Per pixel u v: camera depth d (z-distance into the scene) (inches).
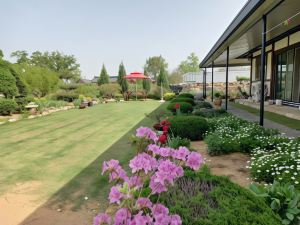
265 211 65.5
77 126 340.8
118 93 960.3
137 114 464.8
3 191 129.3
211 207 67.3
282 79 460.8
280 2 198.5
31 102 520.4
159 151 62.1
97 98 850.1
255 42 446.3
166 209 54.0
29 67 761.6
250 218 60.4
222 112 375.6
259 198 74.0
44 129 320.2
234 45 444.8
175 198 69.8
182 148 60.9
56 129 319.3
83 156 191.9
